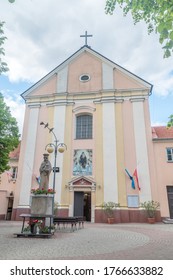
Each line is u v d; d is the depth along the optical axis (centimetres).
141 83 2227
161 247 697
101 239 889
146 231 1179
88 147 2109
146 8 558
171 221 1755
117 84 2278
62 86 2367
